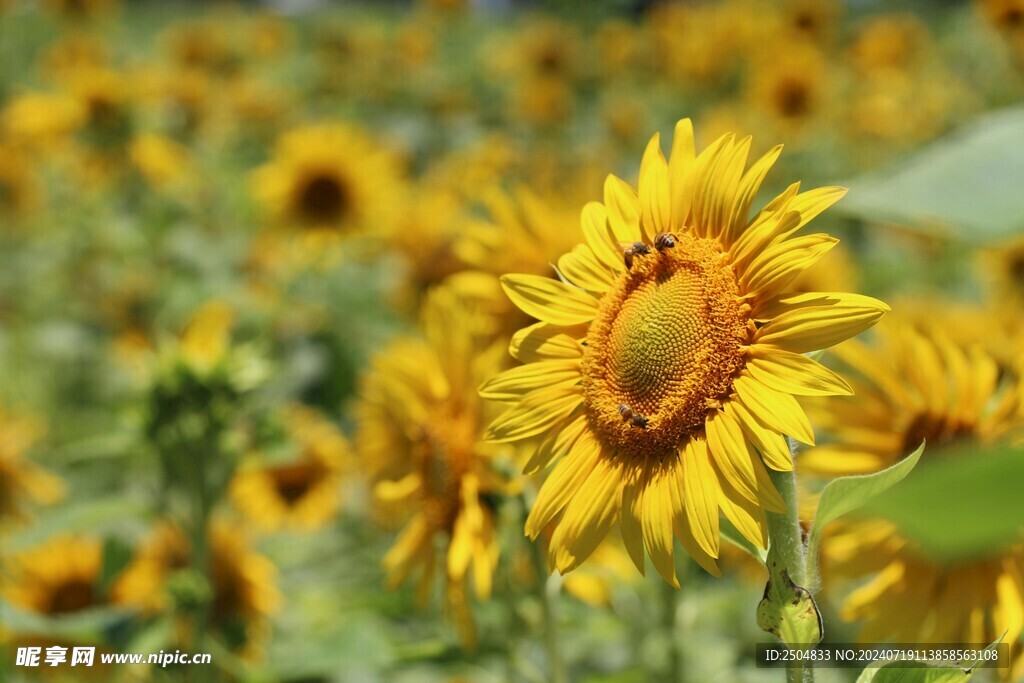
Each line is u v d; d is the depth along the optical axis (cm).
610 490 155
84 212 830
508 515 233
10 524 450
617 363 160
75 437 589
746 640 344
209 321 400
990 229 146
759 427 141
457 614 230
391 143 971
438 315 252
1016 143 152
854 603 208
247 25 1484
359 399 527
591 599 248
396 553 252
